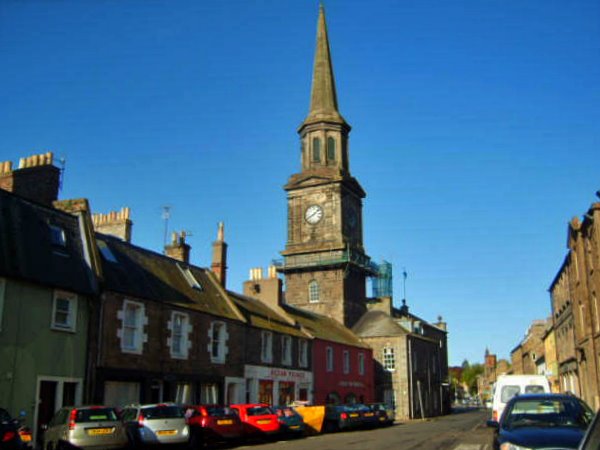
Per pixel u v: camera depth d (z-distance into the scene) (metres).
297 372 42.81
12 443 14.30
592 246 35.28
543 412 13.74
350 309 64.19
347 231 65.94
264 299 46.75
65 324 23.70
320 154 67.69
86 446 18.00
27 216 24.20
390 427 39.69
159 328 28.67
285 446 24.53
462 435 29.73
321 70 71.19
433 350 70.19
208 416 23.62
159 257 33.59
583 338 39.03
